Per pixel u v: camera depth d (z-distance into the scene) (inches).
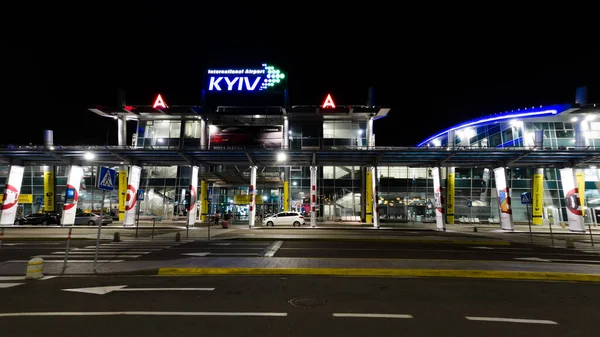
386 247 673.0
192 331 209.9
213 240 796.0
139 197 883.4
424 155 1185.4
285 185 1584.6
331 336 203.5
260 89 1648.6
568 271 404.2
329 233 991.6
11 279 367.9
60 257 526.0
